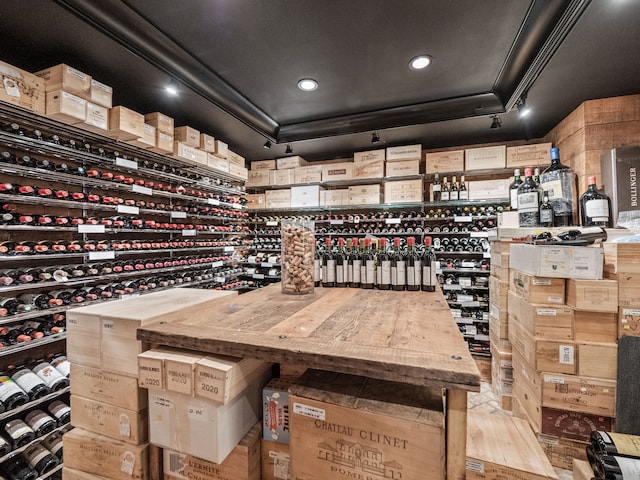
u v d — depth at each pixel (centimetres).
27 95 189
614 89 241
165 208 312
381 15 182
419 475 77
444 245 375
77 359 125
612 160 228
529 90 243
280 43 207
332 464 86
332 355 83
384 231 396
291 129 350
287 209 446
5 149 211
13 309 196
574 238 190
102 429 120
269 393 111
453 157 359
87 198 237
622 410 172
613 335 179
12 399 177
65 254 222
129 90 248
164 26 190
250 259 461
